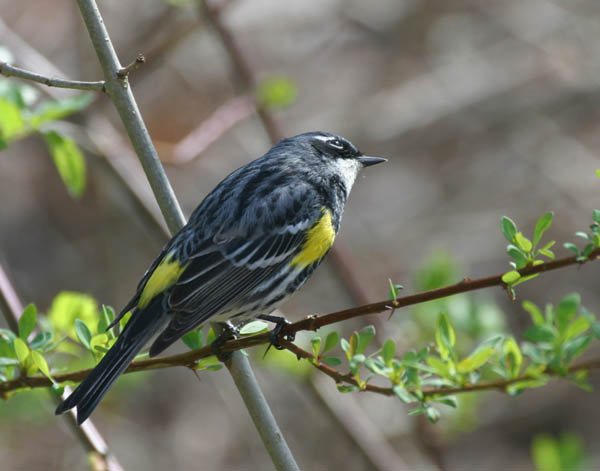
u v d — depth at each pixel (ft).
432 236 54.49
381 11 57.82
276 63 57.36
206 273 21.35
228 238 22.07
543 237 54.39
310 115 56.24
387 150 57.67
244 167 24.43
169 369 48.67
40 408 34.81
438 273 30.99
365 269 52.75
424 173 57.57
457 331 29.66
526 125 57.41
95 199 49.78
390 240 54.39
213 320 22.07
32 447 43.93
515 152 56.90
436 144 58.08
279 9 56.29
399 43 58.03
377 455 32.35
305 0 56.44
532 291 52.60
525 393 49.83
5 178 51.21
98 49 19.98
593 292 52.39
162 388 48.19
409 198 56.39
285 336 19.07
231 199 22.85
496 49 57.11
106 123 34.12
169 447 46.39
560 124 57.82
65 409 17.88
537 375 18.40
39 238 51.16
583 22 56.24
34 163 50.98
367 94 57.52
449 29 57.62
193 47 51.42
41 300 49.83
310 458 44.14
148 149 20.63
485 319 29.71
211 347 19.04
